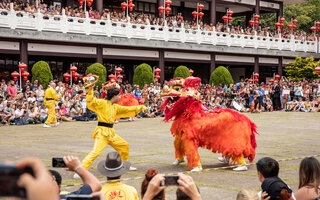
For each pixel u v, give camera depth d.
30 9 24.16
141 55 30.12
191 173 8.03
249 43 35.47
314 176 4.39
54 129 16.44
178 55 32.34
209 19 38.12
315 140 13.40
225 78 31.06
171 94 8.24
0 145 11.55
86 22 26.34
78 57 28.98
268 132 15.80
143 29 29.11
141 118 22.75
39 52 25.38
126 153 7.78
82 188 2.72
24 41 24.61
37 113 19.09
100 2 28.22
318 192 4.39
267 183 4.16
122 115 7.91
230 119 8.20
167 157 9.85
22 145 11.58
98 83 24.34
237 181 7.36
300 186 4.51
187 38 31.47
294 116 24.34
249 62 36.78
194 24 32.84
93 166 8.77
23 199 1.13
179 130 8.36
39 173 1.18
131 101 8.68
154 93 25.09
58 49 26.20
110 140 7.56
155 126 18.12
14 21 23.53
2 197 1.12
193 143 8.14
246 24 42.44
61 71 30.70
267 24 49.41
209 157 10.06
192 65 39.28
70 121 20.34
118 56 28.95
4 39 23.94
